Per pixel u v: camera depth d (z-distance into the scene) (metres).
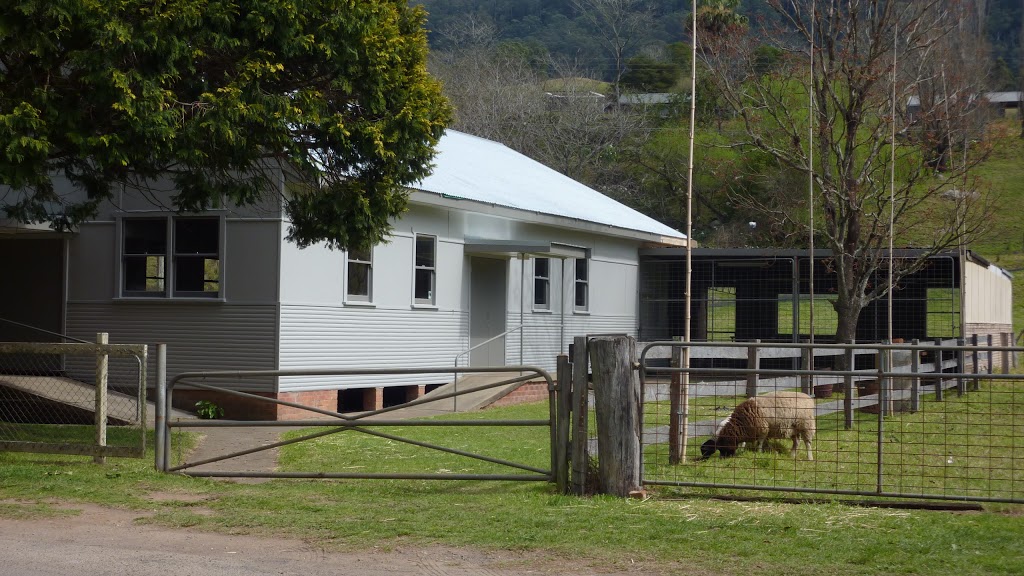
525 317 22.88
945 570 5.96
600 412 8.45
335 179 12.56
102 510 7.83
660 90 57.44
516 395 20.47
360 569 6.09
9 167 10.12
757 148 23.59
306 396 16.72
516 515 7.54
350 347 17.67
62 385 16.48
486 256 21.50
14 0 9.86
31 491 8.49
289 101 11.48
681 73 57.69
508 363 22.19
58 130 10.59
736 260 27.03
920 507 7.99
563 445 8.64
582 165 49.69
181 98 11.28
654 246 28.05
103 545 6.69
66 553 6.45
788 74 22.56
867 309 27.39
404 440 8.84
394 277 18.73
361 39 11.85
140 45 10.35
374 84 12.10
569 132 50.56
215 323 16.66
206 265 16.86
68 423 15.23
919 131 22.06
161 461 9.77
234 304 16.52
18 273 18.14
